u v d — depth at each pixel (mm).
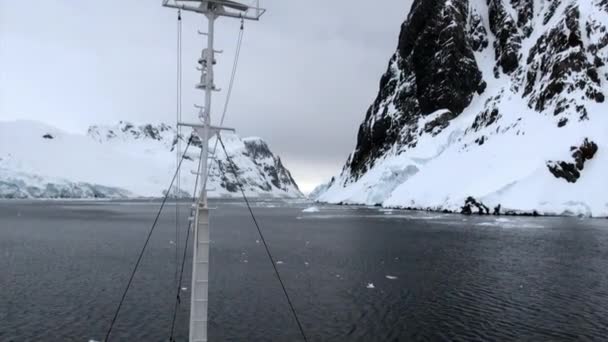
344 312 25484
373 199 150750
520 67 142375
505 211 96688
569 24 126312
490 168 111250
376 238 59750
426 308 26125
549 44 130625
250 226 82438
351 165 194500
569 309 25750
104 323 23625
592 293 29312
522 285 31609
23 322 23766
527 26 163750
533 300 27656
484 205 99562
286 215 117625
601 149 99938
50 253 46906
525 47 157625
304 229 74562
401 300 27875
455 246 51375
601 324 23125
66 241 57719
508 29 163375
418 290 30359
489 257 43656
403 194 129125
